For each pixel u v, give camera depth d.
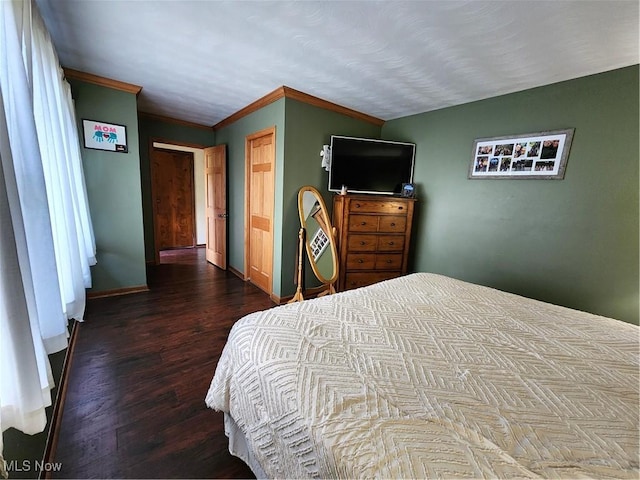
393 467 0.61
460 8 1.57
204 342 2.29
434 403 0.80
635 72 2.05
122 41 2.05
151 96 3.26
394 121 3.77
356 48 2.05
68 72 2.59
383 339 1.13
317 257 3.39
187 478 1.21
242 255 4.11
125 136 3.02
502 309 1.50
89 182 2.89
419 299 1.59
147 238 4.59
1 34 1.00
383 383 0.87
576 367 1.01
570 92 2.36
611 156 2.18
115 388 1.72
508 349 1.10
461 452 0.64
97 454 1.28
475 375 0.93
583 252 2.35
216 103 3.47
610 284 2.23
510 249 2.79
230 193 4.36
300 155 3.18
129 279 3.30
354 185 3.42
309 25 1.79
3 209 0.76
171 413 1.55
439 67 2.28
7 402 0.83
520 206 2.70
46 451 1.26
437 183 3.36
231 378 1.16
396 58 2.17
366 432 0.70
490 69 2.27
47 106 1.58
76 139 2.47
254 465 1.15
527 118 2.62
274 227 3.29
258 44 2.04
